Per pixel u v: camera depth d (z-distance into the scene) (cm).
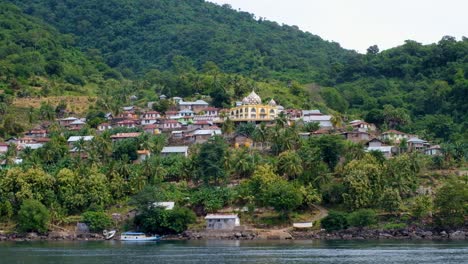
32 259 19325
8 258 19562
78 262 18562
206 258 19250
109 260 19012
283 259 18812
